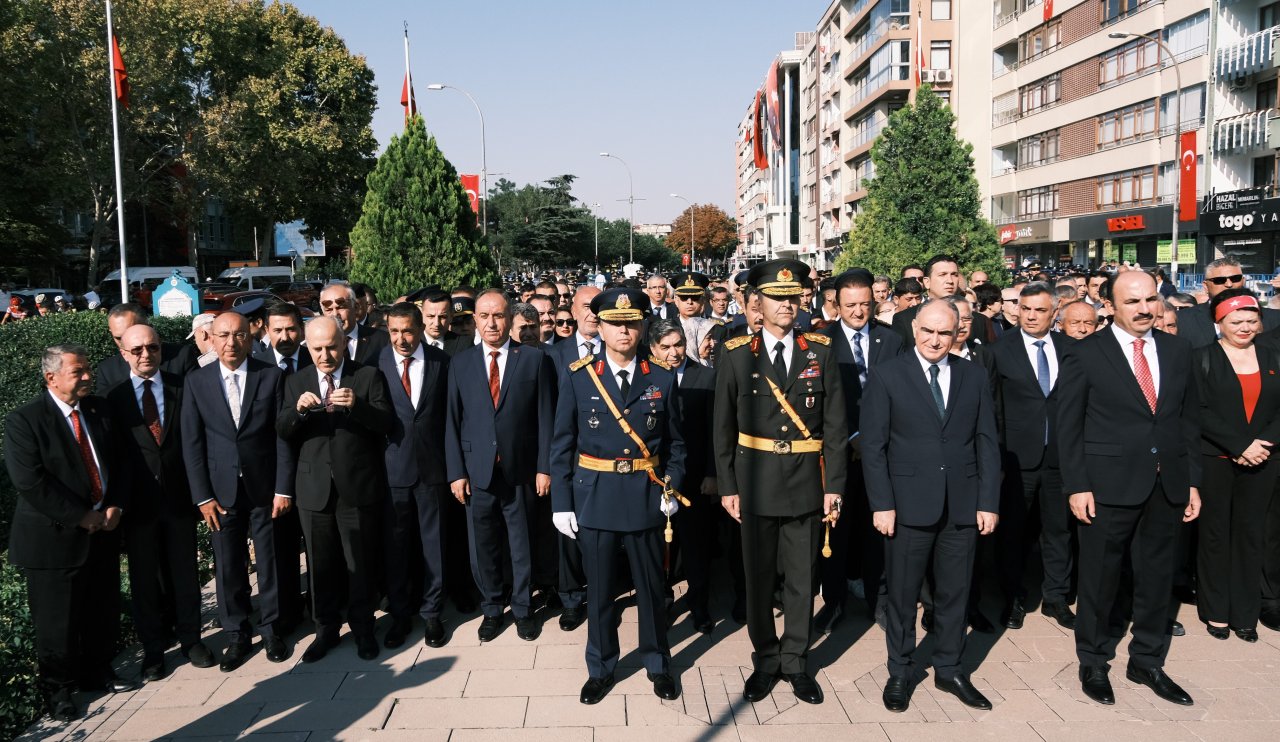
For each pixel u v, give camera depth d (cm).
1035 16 3738
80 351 489
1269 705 457
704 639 563
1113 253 3388
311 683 502
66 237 3819
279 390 554
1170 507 475
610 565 481
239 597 542
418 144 1406
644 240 8888
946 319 457
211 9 3519
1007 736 429
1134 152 3150
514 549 569
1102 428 477
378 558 611
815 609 611
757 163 5788
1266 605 570
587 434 485
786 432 474
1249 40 2628
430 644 555
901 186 2186
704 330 771
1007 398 585
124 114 3228
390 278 1372
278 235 5434
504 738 433
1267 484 531
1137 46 3125
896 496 468
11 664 469
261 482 537
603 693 476
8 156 3234
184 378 557
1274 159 2723
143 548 516
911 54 4453
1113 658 507
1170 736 426
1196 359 551
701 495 568
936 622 478
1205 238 2898
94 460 491
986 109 4216
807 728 440
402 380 566
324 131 3988
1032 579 673
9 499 740
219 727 453
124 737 446
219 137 3459
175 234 5562
